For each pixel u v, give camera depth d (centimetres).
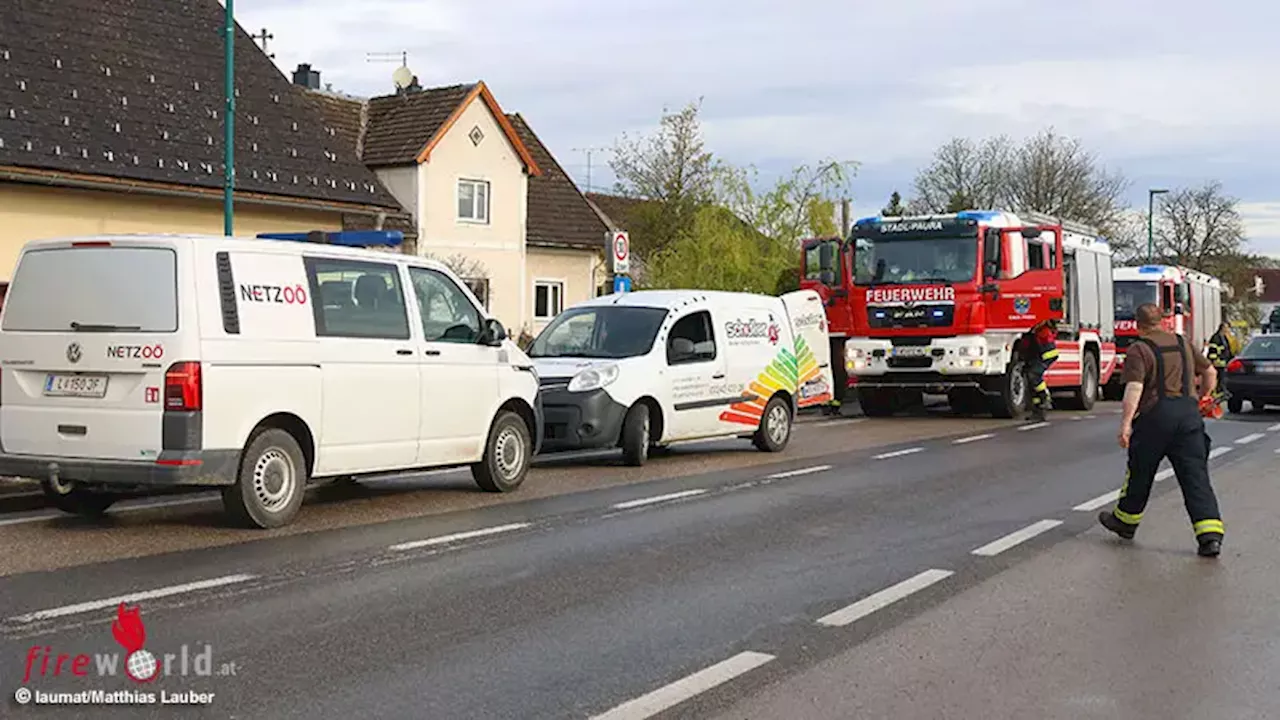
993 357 2212
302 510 1082
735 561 881
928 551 930
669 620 707
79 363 923
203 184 2373
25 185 2145
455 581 796
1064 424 2167
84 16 2503
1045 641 673
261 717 524
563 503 1143
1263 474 1470
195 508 1073
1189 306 3509
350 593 755
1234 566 888
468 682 580
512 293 3431
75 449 923
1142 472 966
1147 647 663
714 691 573
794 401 1677
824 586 802
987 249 2188
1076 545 966
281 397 961
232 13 1712
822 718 538
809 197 3369
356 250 1052
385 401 1054
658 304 1527
